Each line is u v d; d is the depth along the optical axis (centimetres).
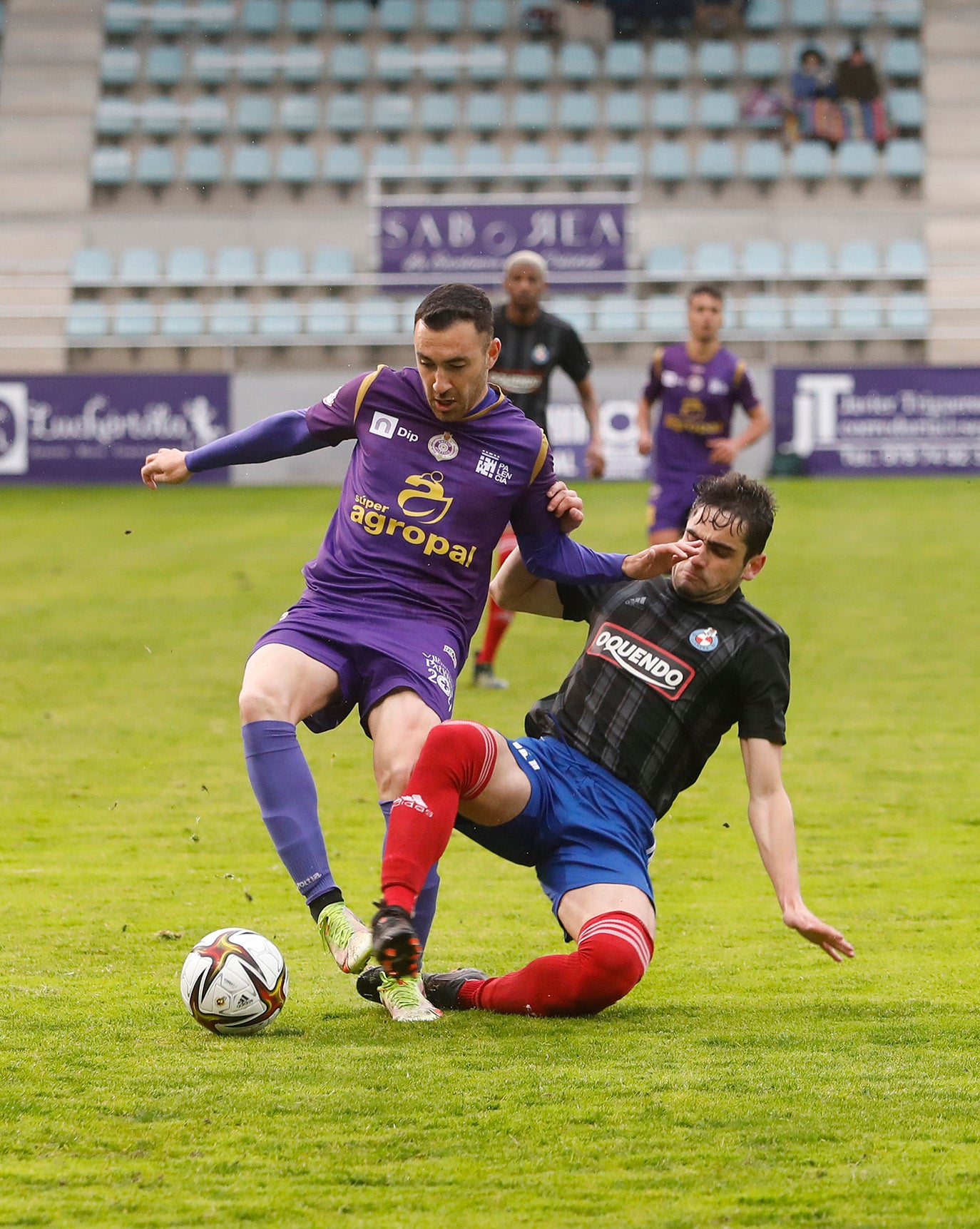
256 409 7050
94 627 3550
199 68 9175
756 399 3259
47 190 8600
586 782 1196
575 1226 743
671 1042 1063
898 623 3550
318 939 1416
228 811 1994
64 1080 960
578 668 1252
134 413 7019
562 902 1175
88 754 2342
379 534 1243
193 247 8456
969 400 6825
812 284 7912
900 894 1591
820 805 2030
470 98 8938
